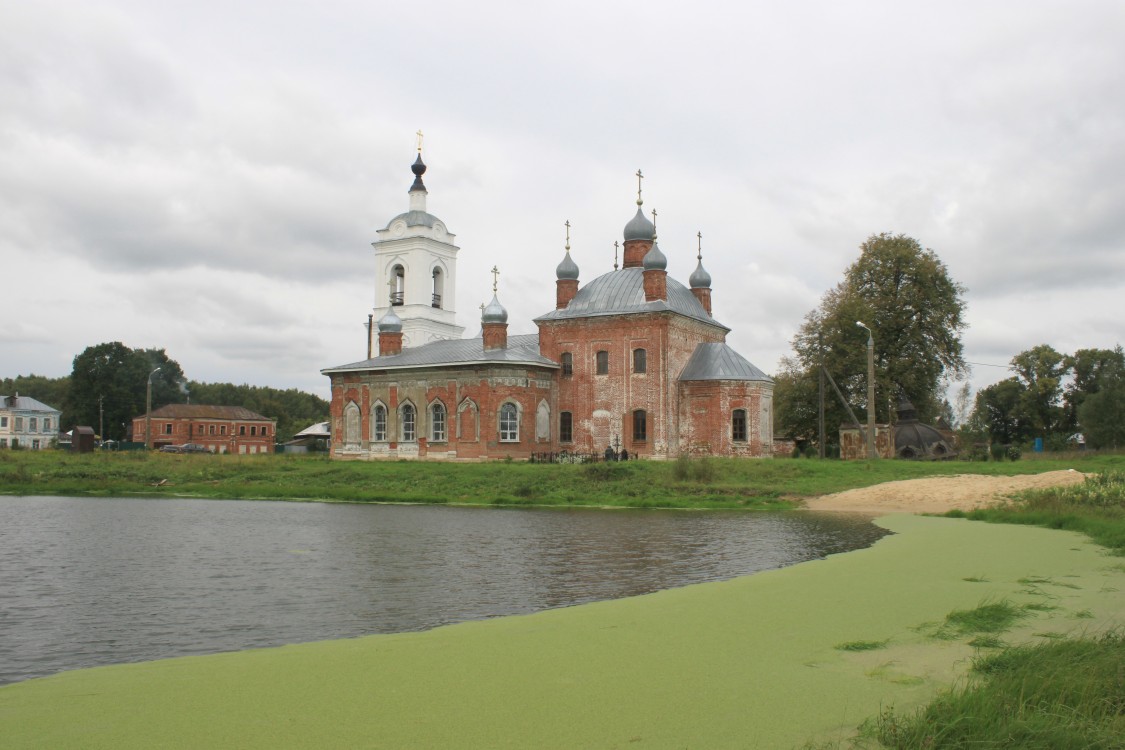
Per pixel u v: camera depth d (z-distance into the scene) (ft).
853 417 210.18
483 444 199.72
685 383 198.18
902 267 229.86
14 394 479.82
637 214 217.77
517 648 38.70
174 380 480.23
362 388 220.43
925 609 46.32
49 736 27.37
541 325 209.46
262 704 30.58
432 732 27.50
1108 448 235.81
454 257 260.83
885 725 26.40
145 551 77.41
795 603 48.42
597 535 88.58
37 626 47.03
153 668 36.19
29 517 110.83
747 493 131.23
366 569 66.44
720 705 29.91
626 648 38.47
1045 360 323.37
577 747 26.08
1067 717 25.59
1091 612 44.45
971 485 124.36
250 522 104.17
